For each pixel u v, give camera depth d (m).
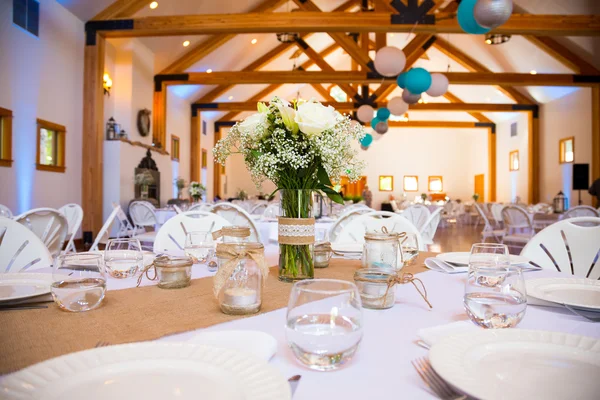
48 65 6.83
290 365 0.57
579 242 1.65
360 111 9.57
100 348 0.52
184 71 12.16
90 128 7.73
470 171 20.50
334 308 0.55
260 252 0.82
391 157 20.69
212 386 0.44
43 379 0.44
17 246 1.50
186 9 9.23
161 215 7.09
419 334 0.65
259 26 7.35
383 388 0.50
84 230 7.65
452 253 1.52
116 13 7.79
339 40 10.49
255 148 1.13
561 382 0.47
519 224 7.05
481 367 0.50
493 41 10.40
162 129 10.95
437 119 20.16
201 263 1.39
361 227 2.12
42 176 6.70
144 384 0.45
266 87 17.05
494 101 16.03
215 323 0.74
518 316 0.68
